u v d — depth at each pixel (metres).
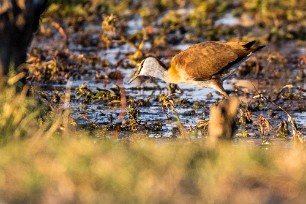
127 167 23.36
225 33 64.31
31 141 27.27
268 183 22.33
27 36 31.56
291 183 22.17
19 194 21.39
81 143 26.72
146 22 69.00
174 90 45.50
